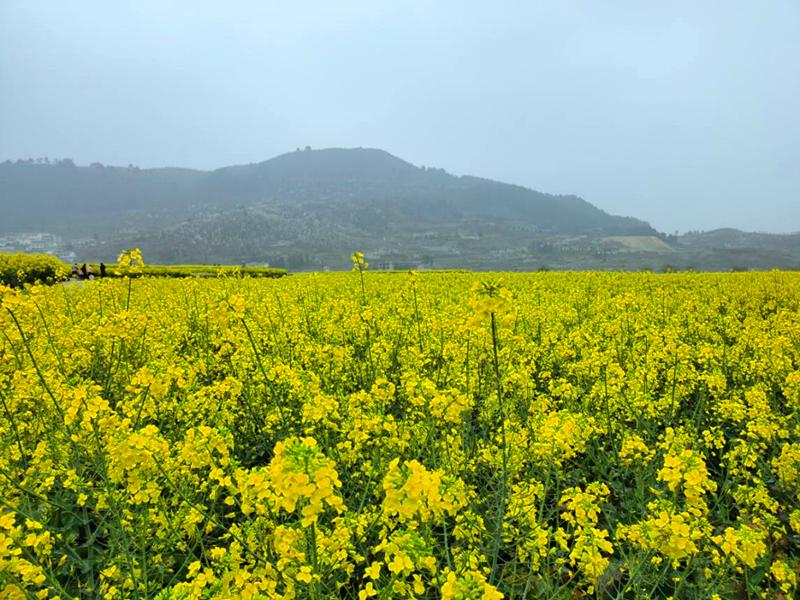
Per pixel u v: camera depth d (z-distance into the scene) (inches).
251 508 126.3
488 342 247.1
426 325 358.9
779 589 149.3
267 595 111.4
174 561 162.7
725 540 126.0
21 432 215.2
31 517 156.2
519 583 155.3
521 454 183.5
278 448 92.9
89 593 151.3
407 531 132.9
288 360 316.2
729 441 243.6
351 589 153.9
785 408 285.9
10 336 225.3
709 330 428.8
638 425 238.7
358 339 370.3
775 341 329.4
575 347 377.4
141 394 199.0
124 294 562.3
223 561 126.7
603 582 151.3
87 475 193.5
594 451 229.1
